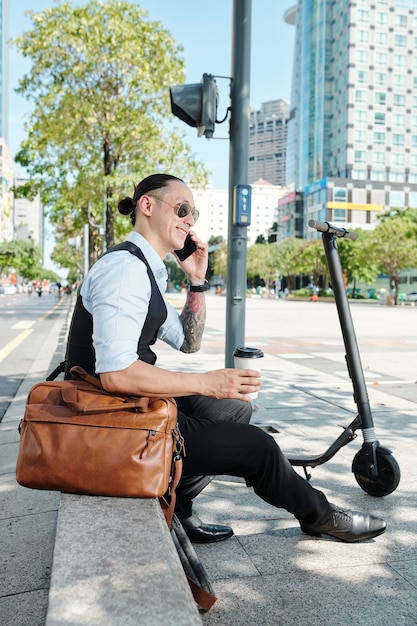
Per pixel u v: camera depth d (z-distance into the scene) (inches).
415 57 4092.0
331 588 87.4
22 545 105.5
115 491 69.1
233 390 75.7
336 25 4259.4
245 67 194.9
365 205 3949.3
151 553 58.6
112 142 763.4
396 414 214.5
